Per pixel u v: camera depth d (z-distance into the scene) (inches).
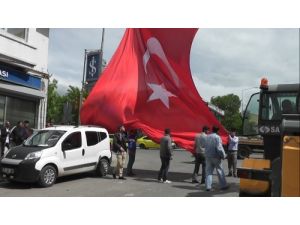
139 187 444.8
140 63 577.0
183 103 565.6
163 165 490.6
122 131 516.4
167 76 565.6
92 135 510.6
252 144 956.0
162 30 566.6
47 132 475.5
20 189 422.9
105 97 559.5
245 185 293.3
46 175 436.8
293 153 220.4
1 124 639.1
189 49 568.4
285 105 323.6
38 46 708.0
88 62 788.0
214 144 424.8
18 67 658.2
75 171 477.1
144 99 562.6
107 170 532.7
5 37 628.1
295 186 218.8
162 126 556.7
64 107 682.2
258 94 335.3
